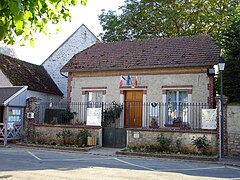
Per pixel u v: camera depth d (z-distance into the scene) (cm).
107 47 2341
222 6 2503
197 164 1277
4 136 1798
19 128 1895
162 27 2648
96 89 2088
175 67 1888
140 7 2673
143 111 1933
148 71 1958
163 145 1520
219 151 1377
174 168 1165
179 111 1859
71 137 1777
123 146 1716
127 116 1991
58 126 1823
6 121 1812
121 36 2769
